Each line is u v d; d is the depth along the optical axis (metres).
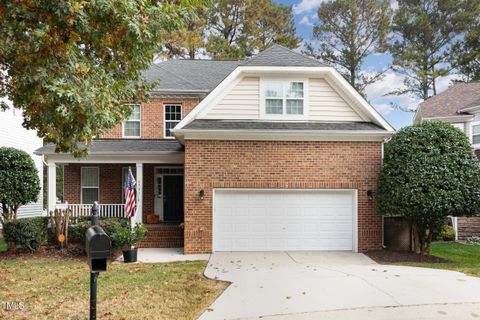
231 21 32.91
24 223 12.67
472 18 33.97
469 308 6.56
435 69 36.09
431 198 10.80
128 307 6.73
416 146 11.29
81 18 5.80
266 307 6.71
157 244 14.27
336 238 12.93
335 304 6.82
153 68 18.02
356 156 12.87
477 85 23.22
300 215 12.94
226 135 12.58
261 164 12.70
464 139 11.37
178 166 17.20
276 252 12.63
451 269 9.67
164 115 16.86
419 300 6.98
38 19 5.82
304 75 13.31
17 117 21.47
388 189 11.75
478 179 10.92
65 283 8.47
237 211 12.84
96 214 5.25
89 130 6.83
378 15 34.91
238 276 9.02
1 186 14.64
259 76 13.27
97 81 6.84
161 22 7.00
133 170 16.92
